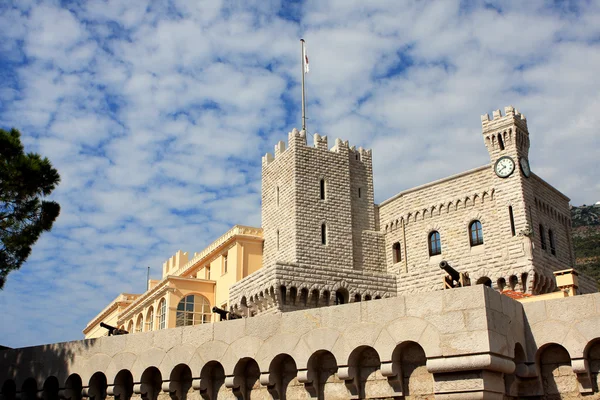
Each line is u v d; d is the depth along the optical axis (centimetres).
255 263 6994
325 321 2164
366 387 2100
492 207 5766
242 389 2300
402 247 6456
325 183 6650
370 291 6181
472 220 5894
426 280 6081
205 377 2362
